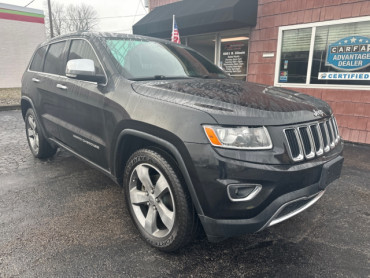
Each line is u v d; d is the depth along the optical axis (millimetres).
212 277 1983
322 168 2092
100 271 2004
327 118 2354
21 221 2623
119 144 2398
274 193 1844
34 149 4340
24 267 2021
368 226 2684
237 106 1921
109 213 2807
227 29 7617
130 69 2639
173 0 9031
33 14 18047
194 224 2002
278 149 1858
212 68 3449
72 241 2340
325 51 6031
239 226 1826
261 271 2059
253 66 7289
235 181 1757
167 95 2117
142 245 2312
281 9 6508
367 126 5617
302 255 2246
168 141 1970
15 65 17750
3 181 3523
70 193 3227
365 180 3807
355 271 2072
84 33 3102
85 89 2756
